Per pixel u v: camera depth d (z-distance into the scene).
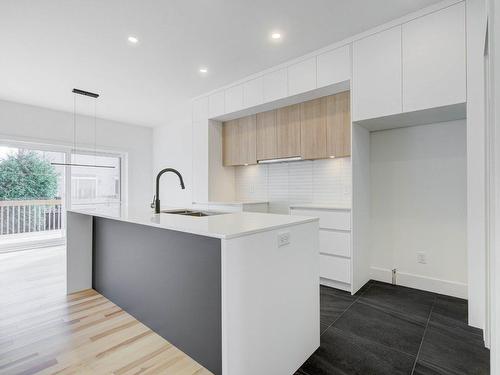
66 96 4.17
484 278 1.92
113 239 2.42
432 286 2.70
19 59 3.02
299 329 1.61
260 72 3.42
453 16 2.11
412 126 2.84
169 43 2.73
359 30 2.54
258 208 3.94
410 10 2.26
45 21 2.35
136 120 5.59
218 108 3.97
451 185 2.62
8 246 4.41
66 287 2.63
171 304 1.76
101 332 1.92
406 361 1.63
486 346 1.76
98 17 2.31
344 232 2.75
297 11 2.26
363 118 2.57
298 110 3.37
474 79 2.02
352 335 1.92
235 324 1.25
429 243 2.75
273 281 1.44
